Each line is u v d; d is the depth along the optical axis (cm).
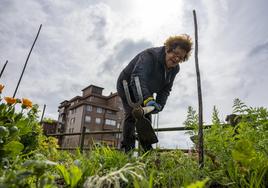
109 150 203
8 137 133
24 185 98
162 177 148
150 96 239
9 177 92
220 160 159
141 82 250
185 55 273
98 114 4331
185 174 141
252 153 125
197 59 159
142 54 273
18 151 125
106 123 4372
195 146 193
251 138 158
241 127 172
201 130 152
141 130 215
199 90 155
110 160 186
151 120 298
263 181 124
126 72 297
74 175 129
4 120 165
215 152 164
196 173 143
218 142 164
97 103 4378
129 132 289
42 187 94
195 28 164
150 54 275
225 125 192
